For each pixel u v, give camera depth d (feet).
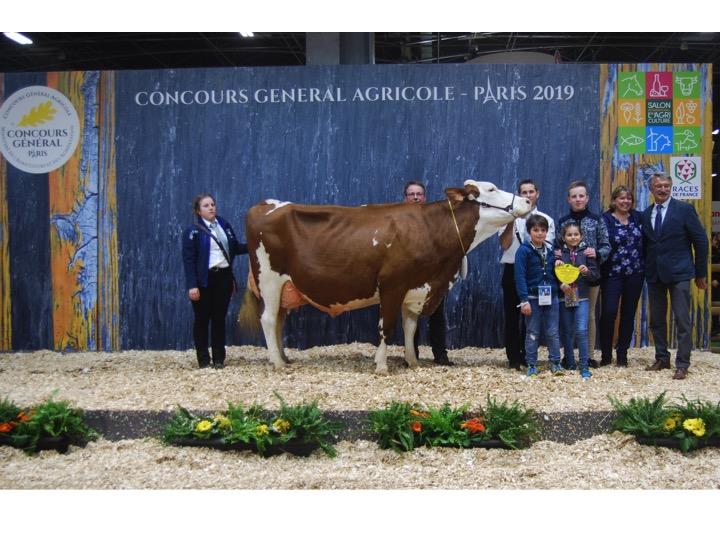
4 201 29.50
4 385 22.35
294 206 23.59
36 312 29.48
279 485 15.71
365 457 17.34
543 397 19.57
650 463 16.87
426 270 22.75
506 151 28.55
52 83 29.22
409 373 22.43
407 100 28.63
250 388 20.74
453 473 16.30
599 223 23.73
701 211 28.25
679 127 28.22
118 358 27.50
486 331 28.71
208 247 23.73
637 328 28.40
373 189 28.81
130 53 53.52
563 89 28.40
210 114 29.01
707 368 24.12
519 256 22.16
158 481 16.05
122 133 29.19
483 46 51.65
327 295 23.22
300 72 28.81
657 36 49.03
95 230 29.37
